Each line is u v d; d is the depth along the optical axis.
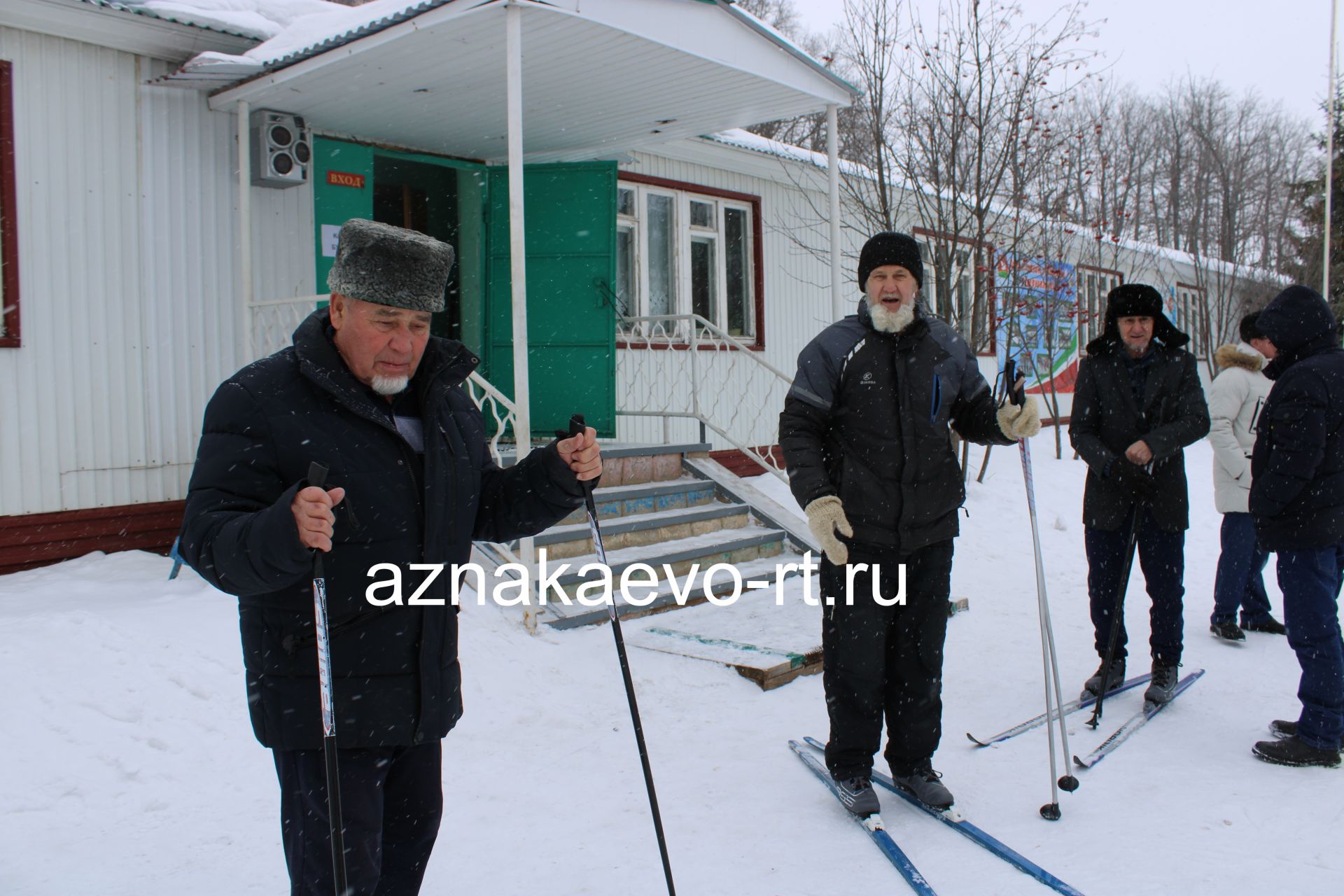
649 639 5.09
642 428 8.72
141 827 3.02
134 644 4.01
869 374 3.19
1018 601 6.35
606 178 7.57
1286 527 3.73
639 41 5.36
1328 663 3.63
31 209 5.50
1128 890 2.71
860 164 10.02
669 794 3.37
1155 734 4.02
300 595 1.91
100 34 5.69
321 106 6.32
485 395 6.15
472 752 3.68
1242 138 22.09
